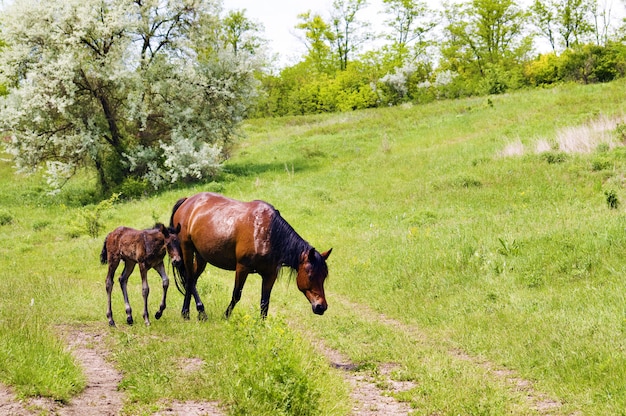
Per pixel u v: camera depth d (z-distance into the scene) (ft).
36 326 24.80
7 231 80.07
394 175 88.02
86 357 25.61
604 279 34.94
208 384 21.06
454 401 20.81
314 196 81.05
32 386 18.69
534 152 79.20
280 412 18.69
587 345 25.43
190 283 33.86
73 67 95.40
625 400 19.86
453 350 29.32
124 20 99.30
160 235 31.71
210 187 93.20
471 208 64.69
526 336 28.50
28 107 96.48
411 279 42.63
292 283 46.78
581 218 49.60
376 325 33.50
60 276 50.21
